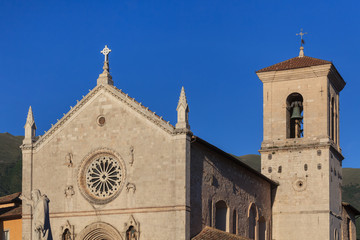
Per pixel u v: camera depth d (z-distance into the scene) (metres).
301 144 81.00
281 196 80.88
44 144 66.50
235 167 71.12
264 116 83.88
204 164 63.91
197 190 61.94
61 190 64.75
